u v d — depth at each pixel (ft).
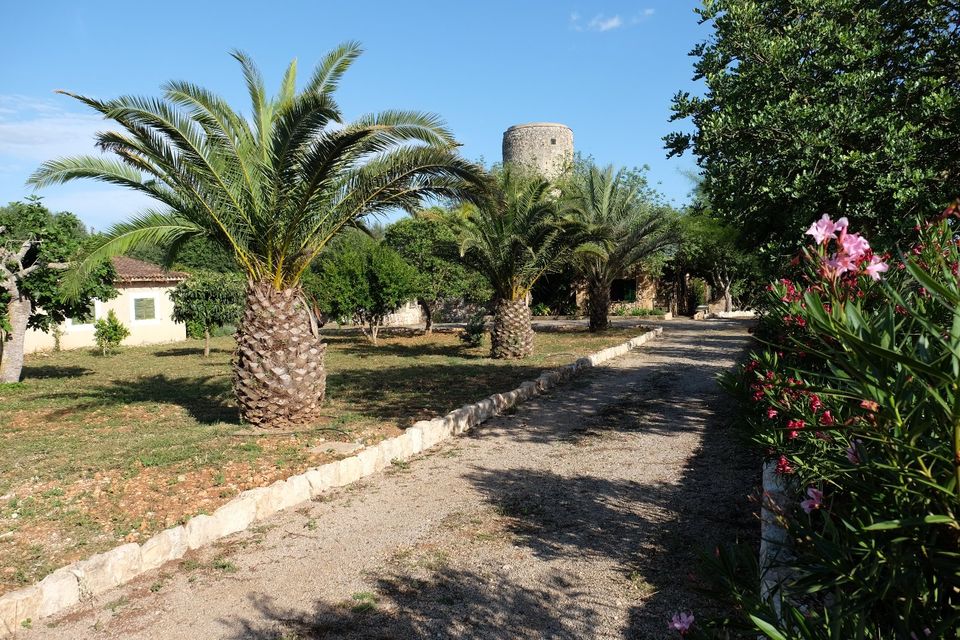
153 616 13.30
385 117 27.84
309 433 28.27
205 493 20.18
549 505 19.57
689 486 20.72
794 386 6.03
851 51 21.85
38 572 14.87
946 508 5.16
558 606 13.25
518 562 15.48
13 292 43.98
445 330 97.60
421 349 69.72
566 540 16.74
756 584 8.22
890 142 18.67
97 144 26.76
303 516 19.24
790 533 7.52
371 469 23.71
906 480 5.58
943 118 19.48
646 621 12.43
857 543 6.52
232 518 17.98
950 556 5.54
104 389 43.78
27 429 30.89
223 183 27.63
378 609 13.37
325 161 26.45
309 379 29.73
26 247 43.55
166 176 28.12
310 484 20.98
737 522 17.28
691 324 101.35
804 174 19.76
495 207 32.45
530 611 13.10
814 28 22.98
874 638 5.82
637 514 18.43
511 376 46.75
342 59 30.22
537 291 130.82
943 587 5.85
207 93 27.91
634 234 78.79
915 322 8.30
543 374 42.68
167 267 33.78
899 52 21.89
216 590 14.46
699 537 16.39
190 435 28.27
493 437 29.04
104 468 23.09
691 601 13.05
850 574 6.02
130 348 77.36
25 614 13.01
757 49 22.79
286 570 15.44
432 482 22.43
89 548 16.26
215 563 15.85
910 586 5.66
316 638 12.31
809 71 22.50
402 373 49.60
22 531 17.33
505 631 12.37
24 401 38.73
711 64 24.22
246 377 29.07
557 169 125.70
